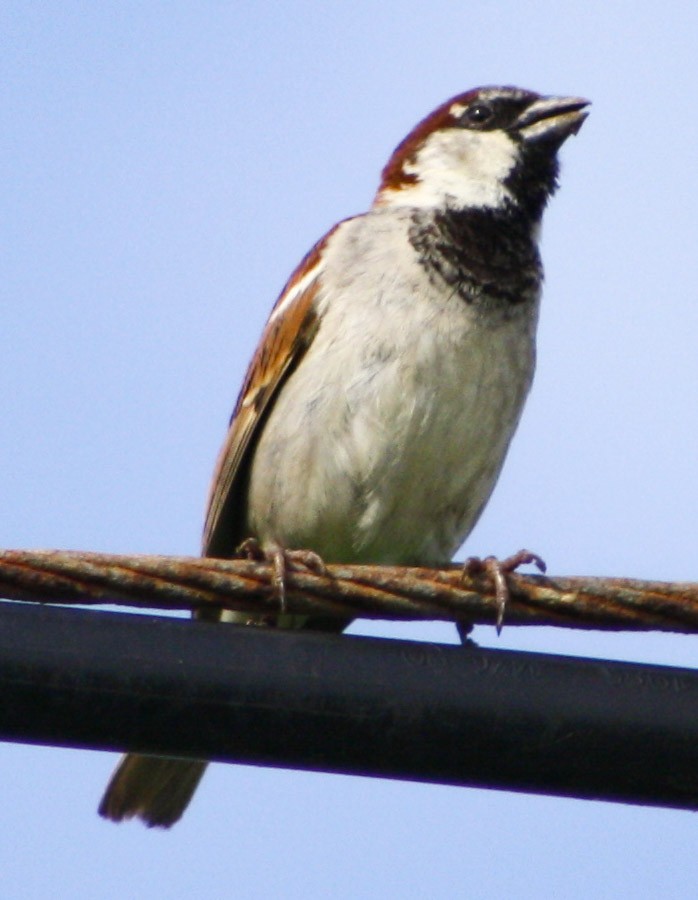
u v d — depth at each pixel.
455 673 5.96
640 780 5.94
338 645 5.97
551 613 6.69
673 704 5.95
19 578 6.21
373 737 5.91
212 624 5.95
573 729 5.91
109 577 6.30
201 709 5.84
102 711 5.79
